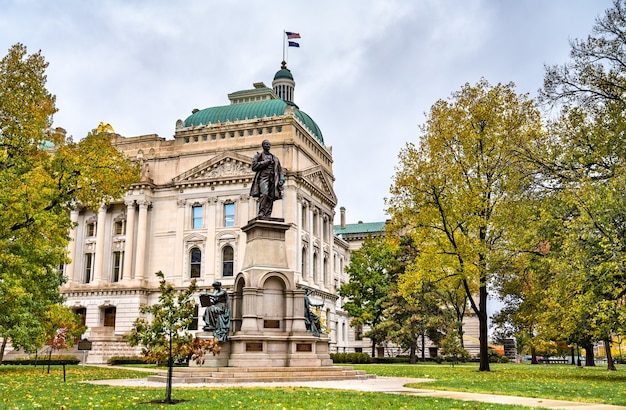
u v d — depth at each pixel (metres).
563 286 29.31
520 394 20.48
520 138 35.25
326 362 29.20
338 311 94.81
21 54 36.78
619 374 36.06
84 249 78.19
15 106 35.31
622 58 31.80
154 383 25.41
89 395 19.39
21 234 32.56
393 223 40.03
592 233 27.34
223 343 27.98
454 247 37.47
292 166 71.62
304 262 74.19
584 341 36.00
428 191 38.34
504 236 36.41
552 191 33.03
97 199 38.44
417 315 63.31
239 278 29.70
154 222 76.00
